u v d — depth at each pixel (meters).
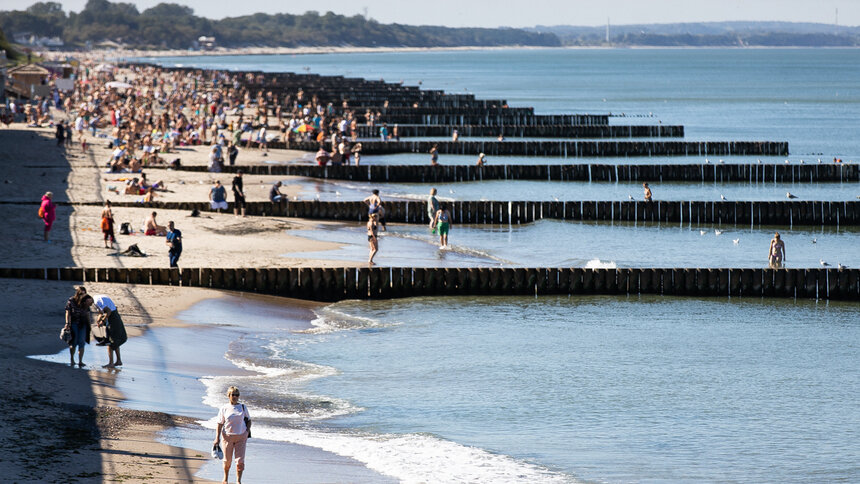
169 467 23.02
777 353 41.00
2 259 46.59
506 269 50.69
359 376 35.38
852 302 51.34
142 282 45.94
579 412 32.22
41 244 50.56
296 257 52.19
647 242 67.44
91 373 30.86
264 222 62.56
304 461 25.16
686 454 28.48
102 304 31.62
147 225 54.81
